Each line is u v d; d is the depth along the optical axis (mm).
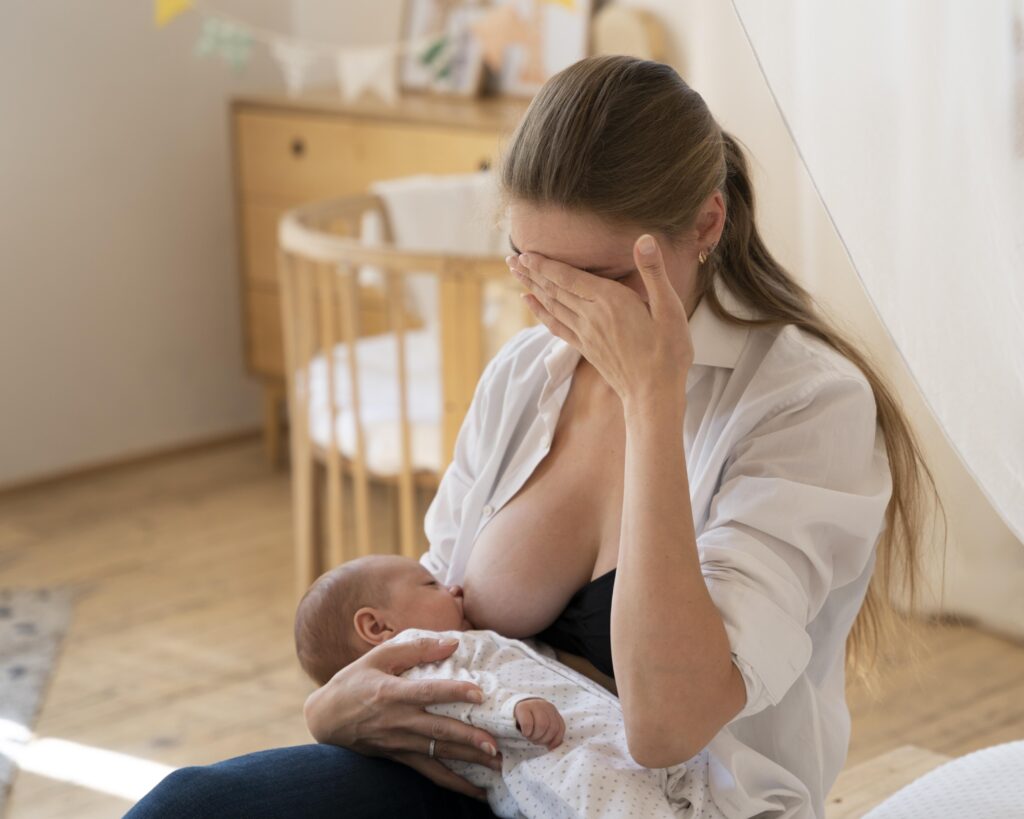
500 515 1379
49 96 3891
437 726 1246
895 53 1151
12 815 2322
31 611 3145
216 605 3191
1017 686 2695
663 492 1113
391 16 4180
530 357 1463
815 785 1260
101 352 4137
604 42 3590
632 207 1134
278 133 3900
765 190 2100
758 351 1274
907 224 1171
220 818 1214
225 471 4199
